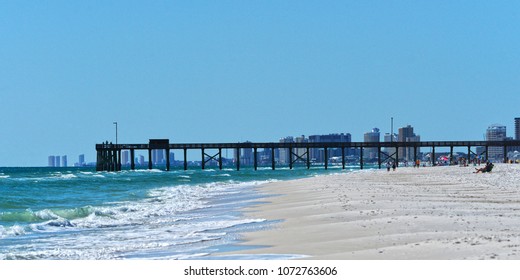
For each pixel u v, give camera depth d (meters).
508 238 20.34
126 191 69.44
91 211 41.22
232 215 37.75
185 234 29.20
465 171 89.06
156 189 72.25
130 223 35.06
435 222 26.11
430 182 62.53
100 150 144.75
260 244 24.80
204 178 107.06
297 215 34.31
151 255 23.55
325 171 141.50
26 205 50.28
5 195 61.03
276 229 28.91
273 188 64.50
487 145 152.50
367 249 20.91
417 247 19.92
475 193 45.50
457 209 32.38
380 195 44.38
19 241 28.27
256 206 43.41
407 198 41.31
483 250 18.56
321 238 24.59
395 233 23.95
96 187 78.44
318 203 40.31
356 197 43.06
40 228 32.66
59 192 68.12
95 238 28.91
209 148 148.25
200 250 24.19
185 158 147.88
